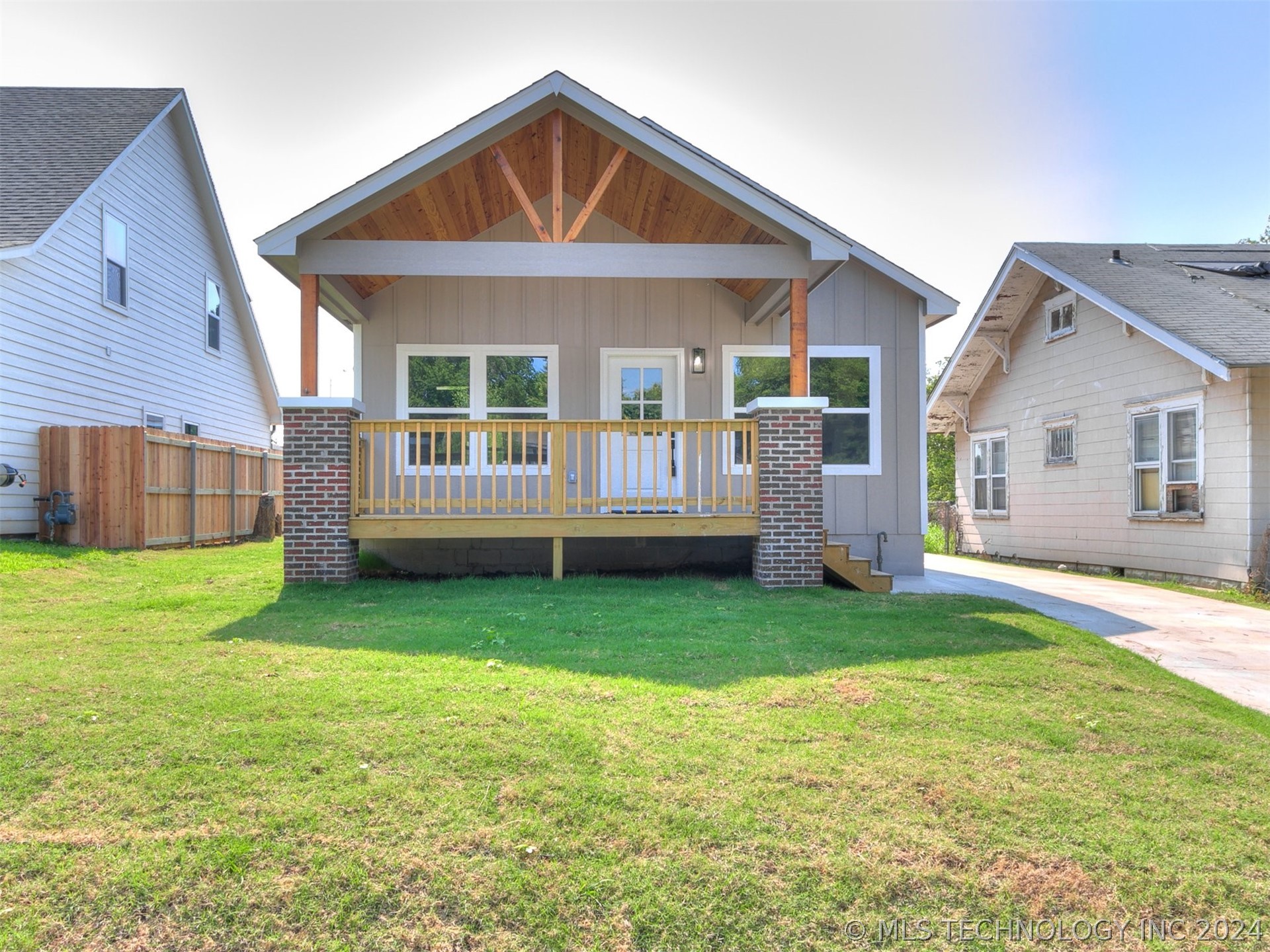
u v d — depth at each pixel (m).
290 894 2.37
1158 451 11.51
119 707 3.71
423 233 9.08
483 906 2.36
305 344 7.40
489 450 9.53
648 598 6.94
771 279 8.28
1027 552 15.16
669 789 3.00
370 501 7.69
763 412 7.83
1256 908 2.45
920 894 2.47
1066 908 2.43
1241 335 10.09
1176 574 11.05
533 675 4.33
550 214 10.02
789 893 2.44
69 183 11.60
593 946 2.23
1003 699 4.20
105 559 9.08
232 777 3.02
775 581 7.76
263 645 4.95
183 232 15.24
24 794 2.88
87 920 2.26
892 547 9.71
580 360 9.70
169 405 14.70
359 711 3.70
